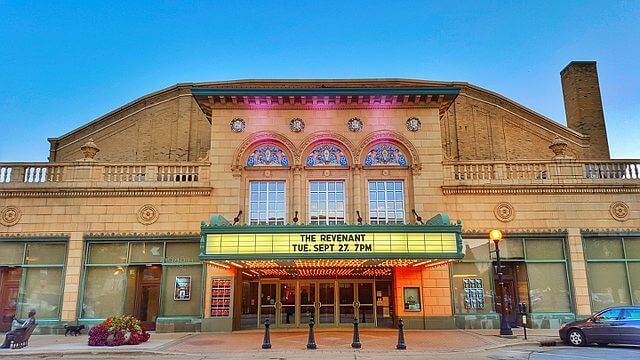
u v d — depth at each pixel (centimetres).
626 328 1545
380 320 2206
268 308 2231
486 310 2097
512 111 3209
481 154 3112
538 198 2183
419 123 2266
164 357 1438
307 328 2192
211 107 2277
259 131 2250
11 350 1538
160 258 2134
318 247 1764
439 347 1562
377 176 2220
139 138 3180
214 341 1742
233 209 2162
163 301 2086
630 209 2172
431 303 2084
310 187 2217
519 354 1423
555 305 2097
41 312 2073
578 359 1306
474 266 2138
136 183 2166
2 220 2134
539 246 2155
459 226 1786
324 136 2242
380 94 2225
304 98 2241
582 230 2148
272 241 1773
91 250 2138
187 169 2228
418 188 2192
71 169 2200
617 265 2136
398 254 1755
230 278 2098
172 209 2166
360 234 1775
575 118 3288
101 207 2162
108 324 1667
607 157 3161
